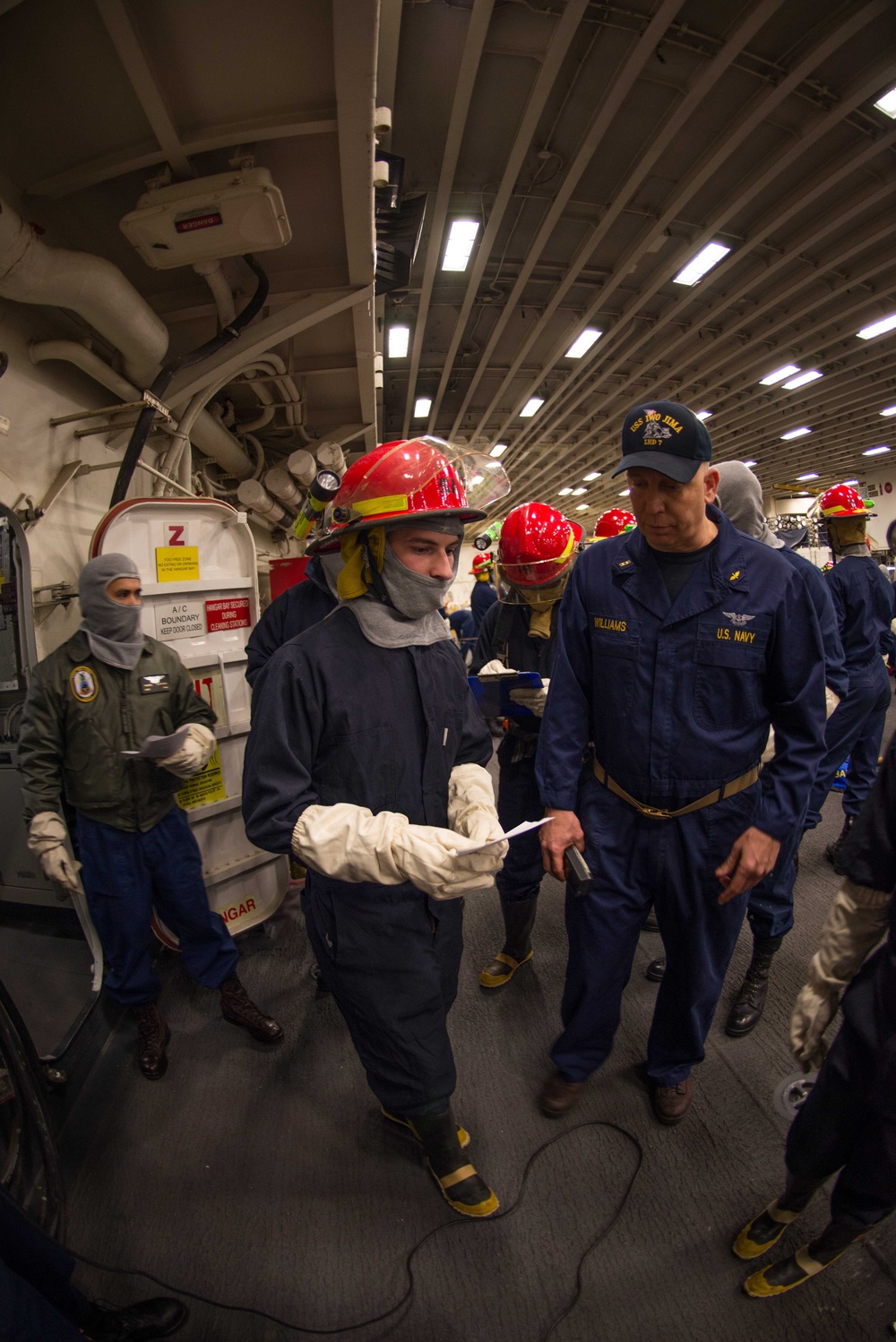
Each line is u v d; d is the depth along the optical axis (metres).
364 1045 1.10
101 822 1.57
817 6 3.14
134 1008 1.67
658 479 1.03
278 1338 1.03
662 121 3.86
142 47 1.46
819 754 1.10
